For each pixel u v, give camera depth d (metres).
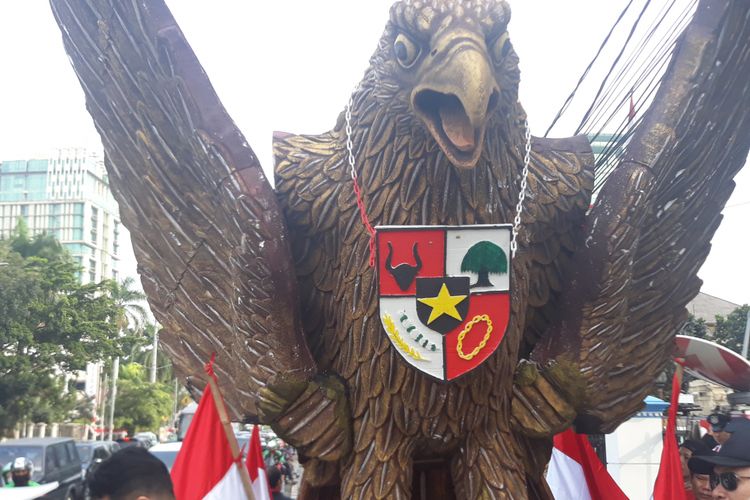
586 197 2.65
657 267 2.75
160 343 2.71
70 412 32.75
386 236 2.29
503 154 2.38
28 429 30.41
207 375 2.62
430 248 2.29
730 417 3.67
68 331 21.50
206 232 2.58
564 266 2.68
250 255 2.36
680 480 2.88
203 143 2.40
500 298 2.30
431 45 2.16
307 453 2.43
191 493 2.56
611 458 6.61
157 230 2.65
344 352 2.45
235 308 2.45
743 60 2.56
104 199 72.06
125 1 2.46
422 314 2.27
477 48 2.08
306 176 2.49
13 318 20.47
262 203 2.37
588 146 2.73
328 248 2.47
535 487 2.67
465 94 2.03
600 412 2.71
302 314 2.56
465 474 2.43
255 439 3.05
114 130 2.60
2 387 20.78
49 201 66.88
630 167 2.51
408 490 2.39
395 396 2.35
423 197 2.30
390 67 2.30
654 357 2.79
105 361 24.64
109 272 72.62
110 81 2.55
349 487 2.39
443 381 2.27
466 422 2.38
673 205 2.70
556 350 2.56
